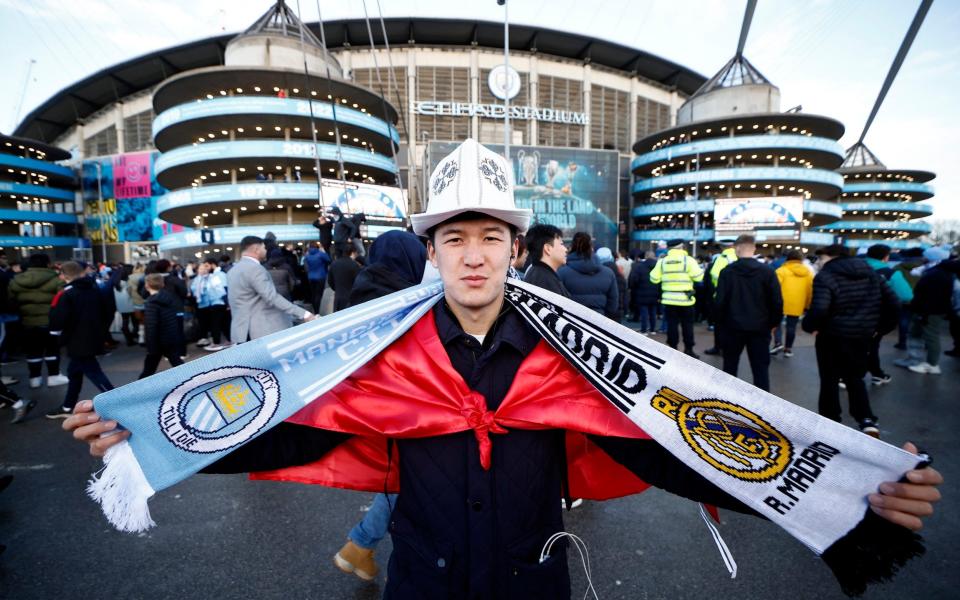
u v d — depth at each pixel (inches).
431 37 1306.6
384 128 1051.9
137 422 38.1
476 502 36.4
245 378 41.1
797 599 74.9
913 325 235.0
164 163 998.4
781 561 84.6
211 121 946.7
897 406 171.8
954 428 148.5
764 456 37.3
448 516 37.2
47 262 216.2
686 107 1450.5
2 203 1471.5
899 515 32.1
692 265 247.3
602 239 1278.3
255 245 166.4
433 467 38.3
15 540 91.9
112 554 87.0
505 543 36.5
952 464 122.5
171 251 1141.1
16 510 103.5
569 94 1423.5
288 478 45.2
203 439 39.4
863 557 33.7
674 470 41.1
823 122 1228.5
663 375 40.1
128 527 36.7
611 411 42.1
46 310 212.4
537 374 40.3
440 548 36.8
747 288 154.4
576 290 150.9
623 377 40.1
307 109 932.0
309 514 101.4
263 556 86.3
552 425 39.2
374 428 40.0
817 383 207.8
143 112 1481.3
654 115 1589.6
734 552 87.4
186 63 1353.3
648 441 42.4
